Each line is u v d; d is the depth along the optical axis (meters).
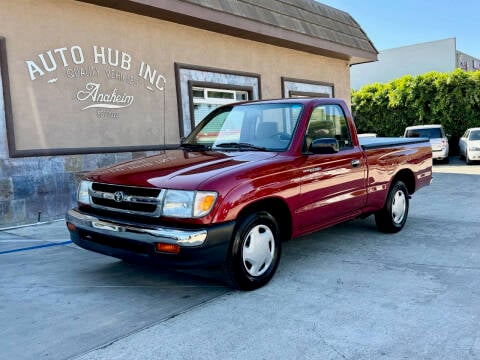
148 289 4.33
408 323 3.49
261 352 3.08
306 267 4.95
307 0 13.52
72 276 4.73
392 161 6.18
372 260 5.19
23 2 7.56
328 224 5.16
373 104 24.25
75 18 8.26
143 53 9.41
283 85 13.01
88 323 3.57
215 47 10.96
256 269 4.25
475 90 21.50
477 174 14.70
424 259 5.19
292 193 4.51
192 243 3.71
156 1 8.66
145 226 3.86
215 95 11.15
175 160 4.60
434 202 9.25
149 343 3.23
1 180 7.32
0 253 5.65
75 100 8.30
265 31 11.18
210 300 4.03
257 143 4.99
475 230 6.61
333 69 15.34
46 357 3.05
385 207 6.20
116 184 4.20
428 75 22.45
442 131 19.88
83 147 8.44
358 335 3.30
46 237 6.57
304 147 4.83
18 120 7.55
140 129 9.41
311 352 3.06
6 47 7.36
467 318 3.57
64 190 8.12
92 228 4.21
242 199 3.98
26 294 4.21
